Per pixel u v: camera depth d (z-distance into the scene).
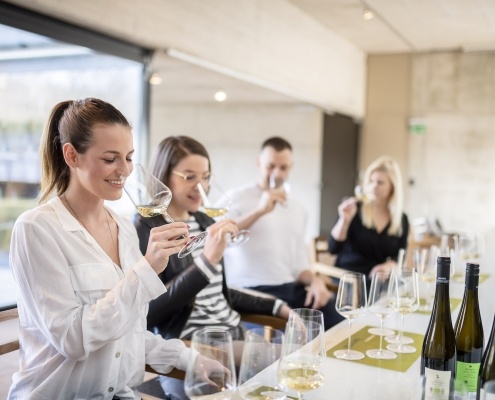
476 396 1.36
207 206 2.39
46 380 1.51
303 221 3.39
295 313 1.23
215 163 9.00
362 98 9.06
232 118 8.85
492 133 8.38
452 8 6.43
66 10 3.31
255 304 2.58
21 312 1.56
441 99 8.66
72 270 1.54
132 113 4.32
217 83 6.17
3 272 3.95
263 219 3.22
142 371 1.75
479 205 8.51
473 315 1.48
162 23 4.21
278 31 6.17
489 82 8.36
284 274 3.26
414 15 6.78
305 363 1.21
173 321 2.20
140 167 1.70
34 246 1.47
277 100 7.81
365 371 1.57
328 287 3.48
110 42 3.83
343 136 8.65
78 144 1.52
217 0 4.95
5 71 5.06
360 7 6.52
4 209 5.16
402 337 1.91
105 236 1.69
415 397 1.38
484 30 7.30
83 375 1.56
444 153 8.67
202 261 2.09
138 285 1.47
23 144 5.30
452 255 2.75
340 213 3.64
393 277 1.80
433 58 8.68
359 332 1.97
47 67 4.77
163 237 1.50
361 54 8.91
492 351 1.31
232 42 5.25
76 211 1.64
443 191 8.70
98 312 1.44
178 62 4.74
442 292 1.43
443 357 1.42
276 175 3.30
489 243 4.37
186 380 1.17
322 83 7.46
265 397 1.27
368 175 3.69
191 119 9.09
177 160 2.34
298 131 8.46
